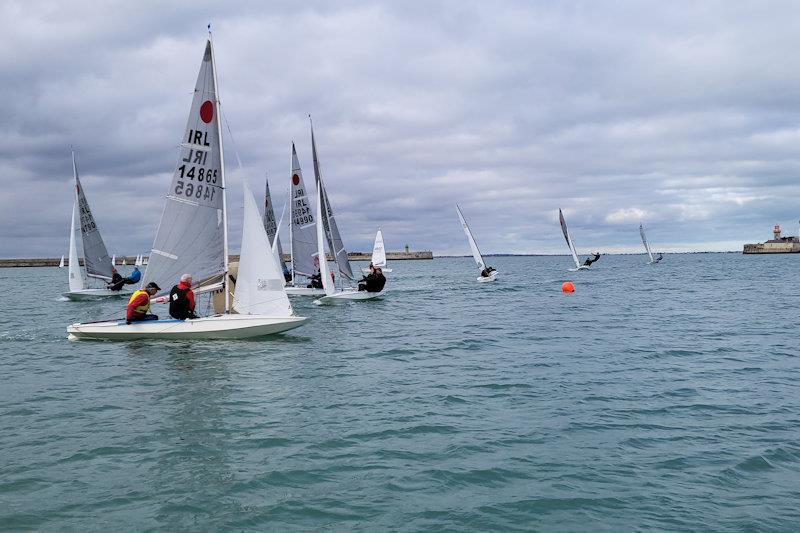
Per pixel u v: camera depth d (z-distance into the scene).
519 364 14.36
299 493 6.48
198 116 18.39
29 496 6.43
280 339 18.81
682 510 6.01
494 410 9.97
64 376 13.17
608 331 20.50
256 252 18.55
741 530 5.58
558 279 60.72
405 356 15.66
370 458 7.59
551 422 9.19
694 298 34.59
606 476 6.93
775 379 12.30
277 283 18.58
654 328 21.20
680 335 19.27
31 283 68.81
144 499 6.33
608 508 6.07
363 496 6.39
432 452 7.80
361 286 35.16
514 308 29.98
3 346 18.12
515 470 7.14
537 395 11.05
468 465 7.30
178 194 18.39
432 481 6.80
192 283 19.12
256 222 18.52
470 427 8.96
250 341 18.25
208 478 6.92
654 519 5.82
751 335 19.02
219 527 5.68
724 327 21.19
